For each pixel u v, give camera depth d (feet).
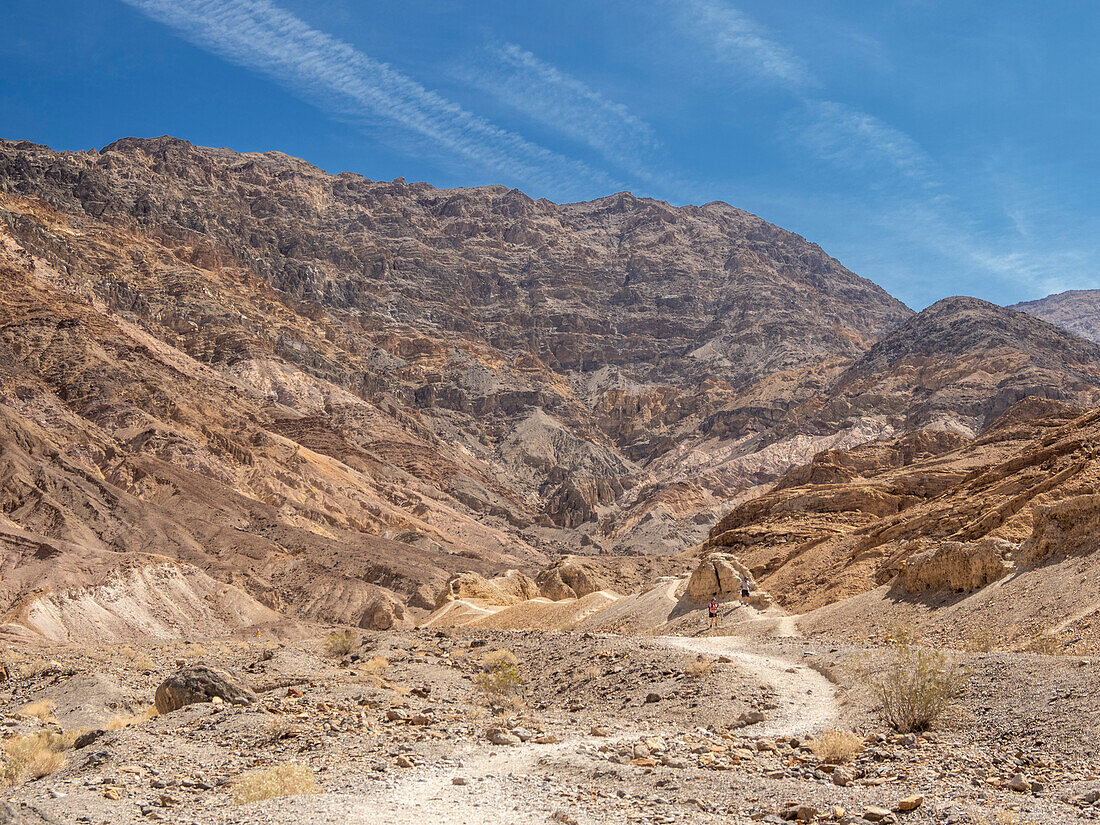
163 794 57.47
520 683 122.83
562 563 399.44
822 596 193.26
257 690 111.55
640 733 78.95
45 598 392.47
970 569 135.85
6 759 71.46
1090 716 61.57
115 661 159.12
